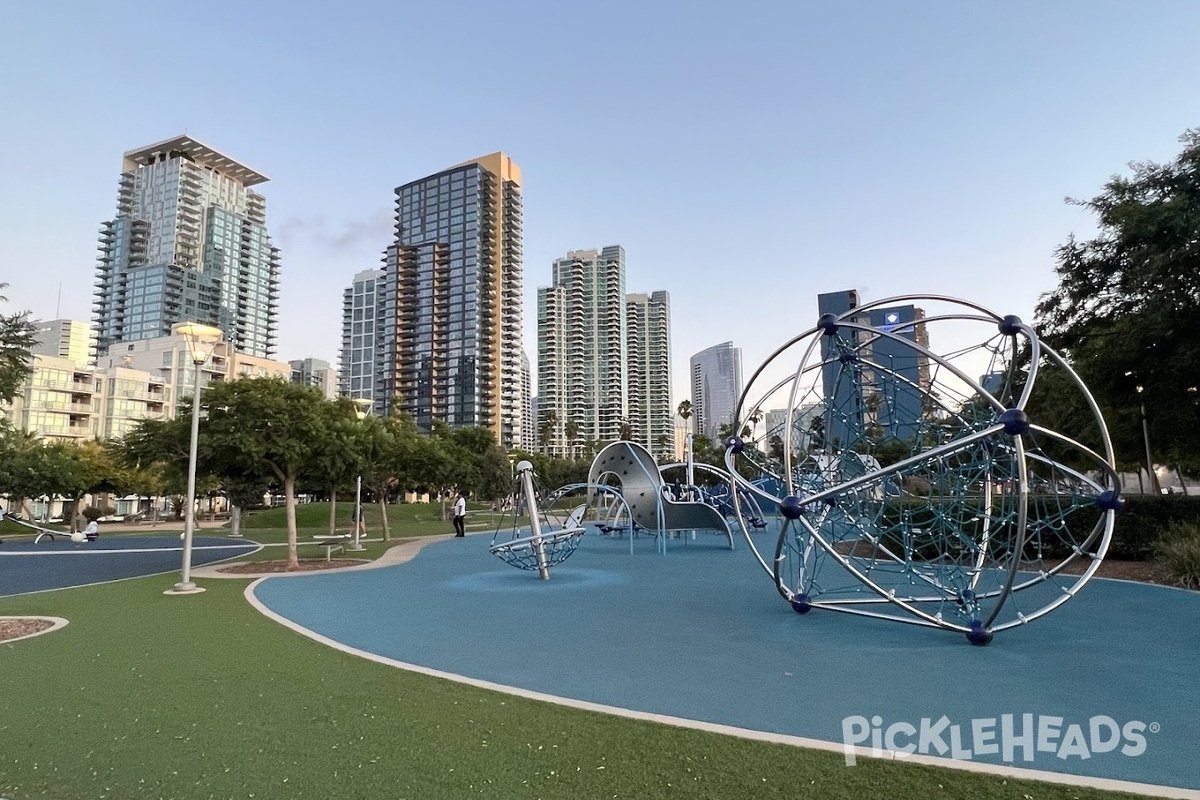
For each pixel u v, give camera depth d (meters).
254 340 179.75
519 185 163.38
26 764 5.32
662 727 5.86
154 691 7.15
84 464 52.88
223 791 4.80
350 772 5.06
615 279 180.25
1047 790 4.56
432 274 153.00
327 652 8.88
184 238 168.12
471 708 6.46
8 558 25.39
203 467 19.72
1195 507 16.47
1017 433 8.58
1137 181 17.41
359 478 26.61
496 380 151.38
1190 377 16.47
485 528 40.94
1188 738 5.64
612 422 175.62
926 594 13.02
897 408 15.34
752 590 14.55
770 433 17.00
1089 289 18.92
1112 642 9.10
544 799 4.57
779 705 6.59
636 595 13.95
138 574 18.91
